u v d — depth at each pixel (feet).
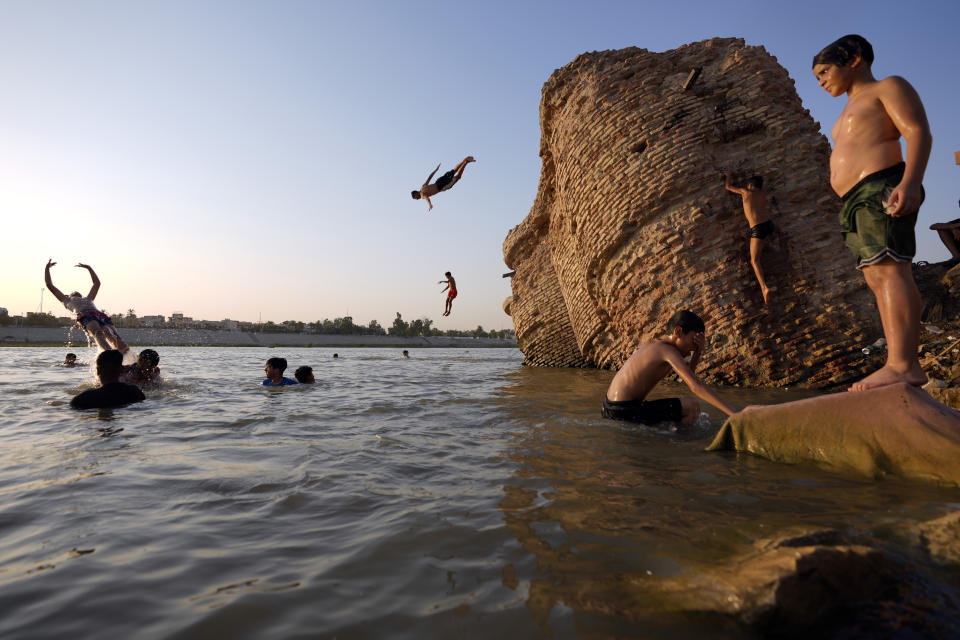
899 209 10.32
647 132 31.48
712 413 17.46
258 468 10.84
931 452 9.21
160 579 5.95
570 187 37.04
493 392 26.27
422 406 20.61
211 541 7.06
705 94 30.89
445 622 4.99
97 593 5.62
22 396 23.29
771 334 26.73
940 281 29.27
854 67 11.49
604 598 5.28
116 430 15.20
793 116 29.35
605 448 12.41
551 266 55.26
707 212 28.84
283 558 6.51
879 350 24.21
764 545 5.83
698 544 6.48
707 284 28.37
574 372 42.96
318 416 18.01
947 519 6.14
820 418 10.66
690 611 4.86
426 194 31.45
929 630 4.31
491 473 10.30
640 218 30.86
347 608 5.30
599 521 7.45
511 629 4.81
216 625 4.99
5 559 6.48
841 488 8.84
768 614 4.44
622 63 33.96
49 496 8.94
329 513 8.12
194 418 17.42
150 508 8.39
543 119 42.14
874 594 4.79
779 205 28.04
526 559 6.30
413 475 10.24
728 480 9.48
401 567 6.20
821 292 26.37
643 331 31.27
